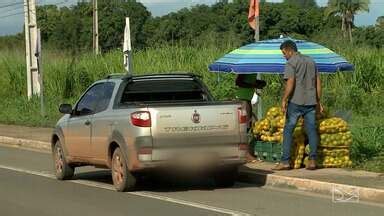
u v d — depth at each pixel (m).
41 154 18.64
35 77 29.03
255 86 14.59
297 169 12.81
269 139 13.63
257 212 9.65
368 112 20.64
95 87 12.95
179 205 10.32
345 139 12.86
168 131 11.03
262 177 12.36
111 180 13.42
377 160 13.21
